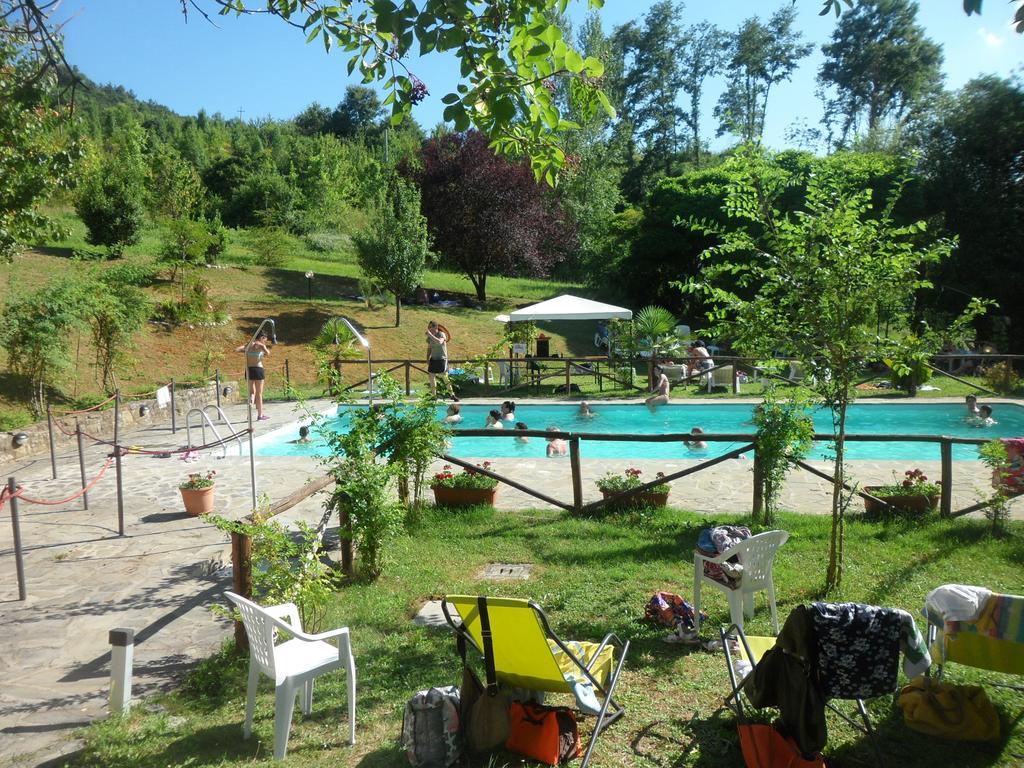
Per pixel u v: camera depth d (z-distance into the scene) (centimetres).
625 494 921
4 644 573
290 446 1506
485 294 3581
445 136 3400
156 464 1280
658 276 3534
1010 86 2667
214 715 457
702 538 555
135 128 3781
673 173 5478
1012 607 394
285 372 2141
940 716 408
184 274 2481
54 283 1630
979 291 2648
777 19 5359
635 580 684
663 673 490
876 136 3319
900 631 362
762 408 879
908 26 4866
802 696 362
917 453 1404
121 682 461
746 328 624
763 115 5444
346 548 718
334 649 439
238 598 418
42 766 402
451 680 486
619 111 5391
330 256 3859
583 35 4244
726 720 426
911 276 603
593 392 2120
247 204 4509
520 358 2122
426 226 2966
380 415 867
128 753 409
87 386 1789
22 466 1267
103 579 719
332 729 432
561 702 454
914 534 807
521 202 3288
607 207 4059
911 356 605
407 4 367
